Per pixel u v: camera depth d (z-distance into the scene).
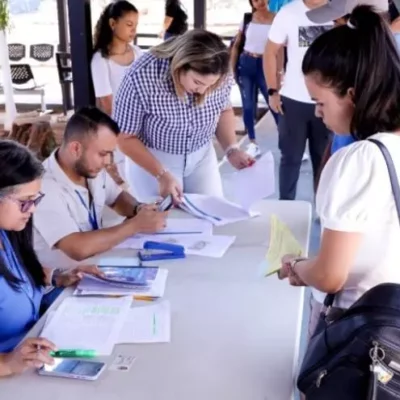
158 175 2.36
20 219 1.53
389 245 1.15
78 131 1.92
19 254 1.61
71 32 4.36
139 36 8.08
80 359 1.33
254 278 1.75
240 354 1.36
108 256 1.92
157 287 1.67
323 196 1.17
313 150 3.63
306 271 1.26
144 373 1.29
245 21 5.43
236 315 1.53
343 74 1.13
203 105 2.34
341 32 1.14
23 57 9.20
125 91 2.33
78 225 2.01
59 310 1.54
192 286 1.70
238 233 2.11
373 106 1.13
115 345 1.39
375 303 1.11
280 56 3.82
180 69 2.15
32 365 1.28
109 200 2.31
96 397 1.21
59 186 1.96
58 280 1.71
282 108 3.62
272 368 1.30
